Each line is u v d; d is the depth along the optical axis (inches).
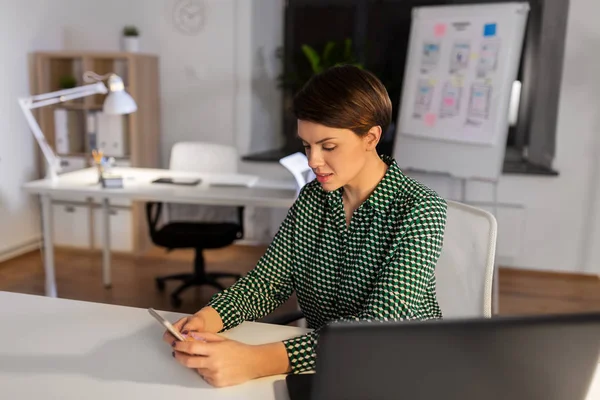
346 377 28.6
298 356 41.6
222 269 158.4
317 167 43.8
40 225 174.6
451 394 28.8
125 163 166.4
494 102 139.2
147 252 172.9
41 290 140.5
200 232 130.9
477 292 54.6
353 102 41.5
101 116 164.7
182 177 133.0
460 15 144.8
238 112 176.9
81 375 41.1
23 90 166.7
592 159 151.3
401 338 27.8
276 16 184.5
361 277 48.1
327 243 49.8
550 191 155.3
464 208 56.8
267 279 52.9
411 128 150.6
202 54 177.0
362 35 178.4
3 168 160.9
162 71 180.5
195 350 39.8
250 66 174.6
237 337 48.2
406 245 44.7
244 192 119.4
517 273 159.0
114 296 138.2
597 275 156.0
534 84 168.1
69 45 184.4
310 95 42.1
